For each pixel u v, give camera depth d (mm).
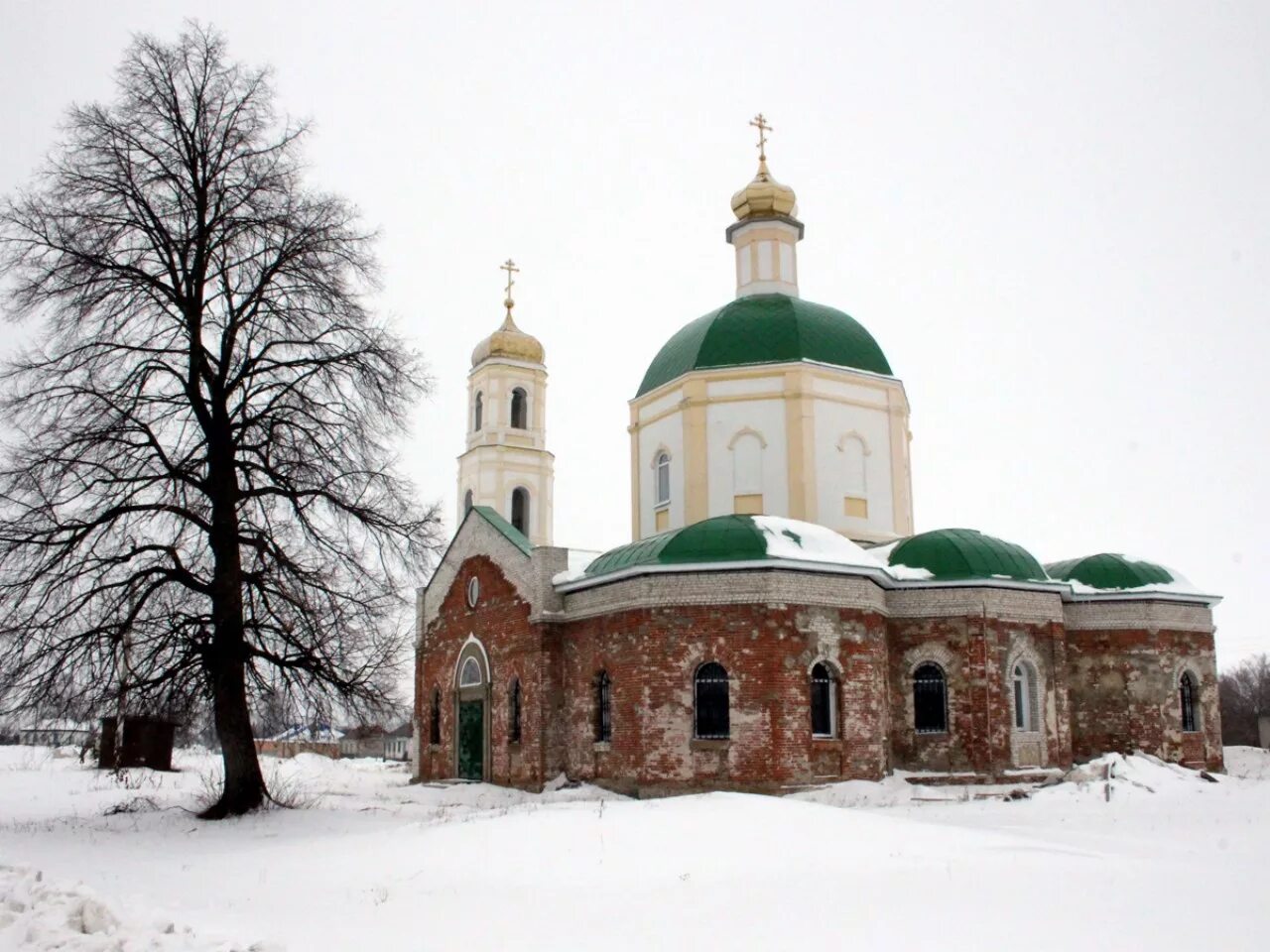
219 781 29359
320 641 24281
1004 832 19594
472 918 12406
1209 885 13398
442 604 39250
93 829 22250
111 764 34281
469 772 35938
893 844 16469
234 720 24328
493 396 52312
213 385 25094
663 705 28000
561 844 16797
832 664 28594
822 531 30453
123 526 24266
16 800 30016
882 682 29797
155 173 25219
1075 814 23094
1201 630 35125
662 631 28375
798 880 13781
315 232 25859
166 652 23828
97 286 24703
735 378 35875
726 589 28172
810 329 36688
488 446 51531
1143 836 19141
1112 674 34000
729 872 14484
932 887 13227
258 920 12562
